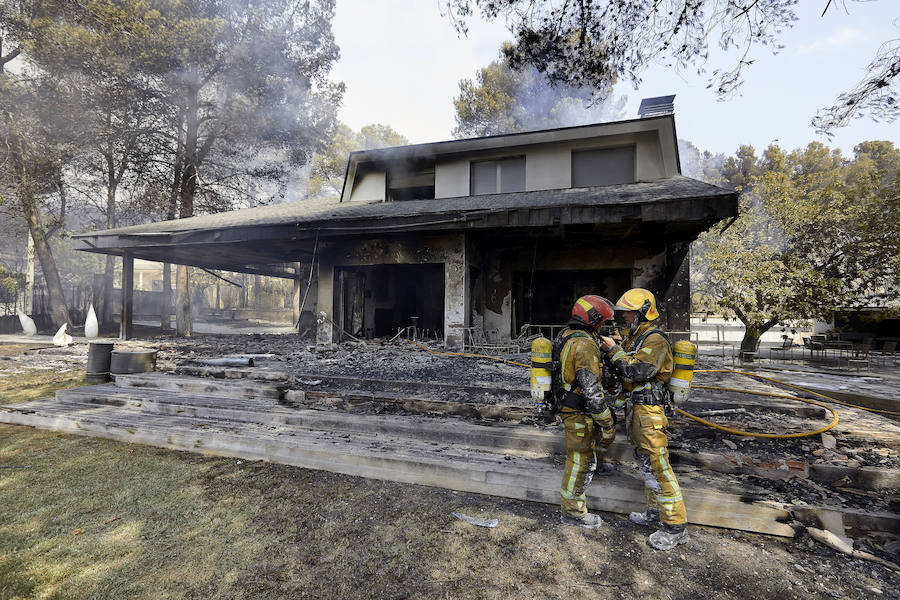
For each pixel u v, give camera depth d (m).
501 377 5.92
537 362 3.09
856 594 2.33
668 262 10.46
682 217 7.33
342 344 10.59
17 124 15.54
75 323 19.58
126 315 12.49
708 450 3.72
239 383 5.99
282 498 3.50
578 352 2.93
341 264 10.64
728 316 12.36
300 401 5.52
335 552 2.76
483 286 11.62
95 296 19.81
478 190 11.74
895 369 9.70
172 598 2.31
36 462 4.25
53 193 18.91
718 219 7.65
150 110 17.52
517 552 2.74
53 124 15.95
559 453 3.96
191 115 19.17
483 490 3.56
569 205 7.91
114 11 15.12
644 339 2.91
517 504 3.40
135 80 16.72
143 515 3.23
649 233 9.73
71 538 2.91
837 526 2.86
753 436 3.80
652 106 12.47
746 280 11.56
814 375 7.78
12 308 21.56
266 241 10.72
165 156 19.75
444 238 9.88
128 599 2.30
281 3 20.02
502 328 11.59
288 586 2.42
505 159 11.52
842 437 3.89
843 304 12.11
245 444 4.39
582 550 2.76
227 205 20.78
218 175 21.66
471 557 2.69
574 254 11.09
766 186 13.45
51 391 7.17
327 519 3.17
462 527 3.05
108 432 4.99
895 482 3.19
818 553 2.71
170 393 6.07
